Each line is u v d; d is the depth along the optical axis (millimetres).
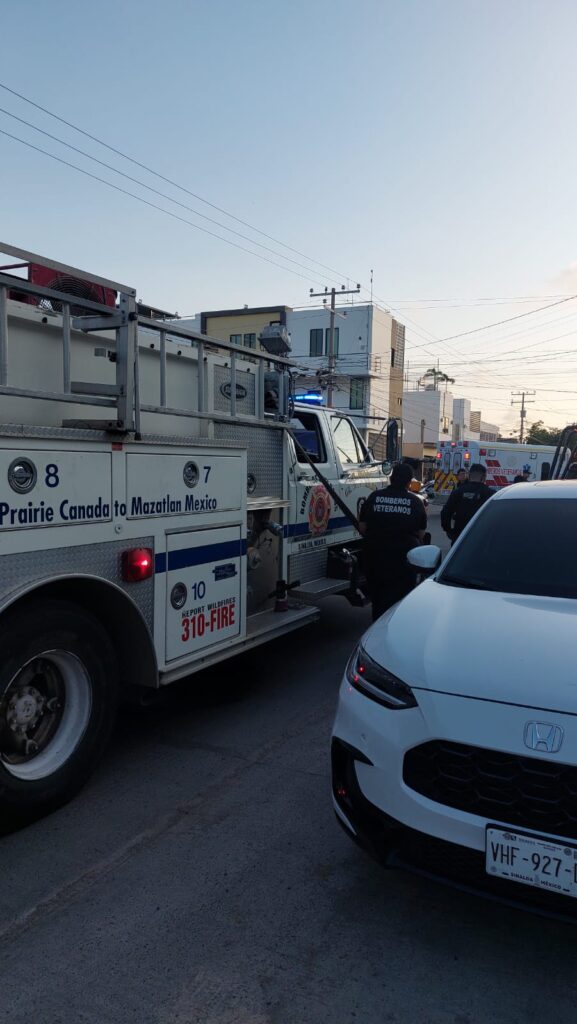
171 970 2455
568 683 2426
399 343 47312
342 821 2770
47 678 3514
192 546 4312
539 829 2279
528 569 3514
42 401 3863
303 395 7207
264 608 5664
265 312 40406
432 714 2490
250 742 4449
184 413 4348
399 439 8812
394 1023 2238
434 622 3012
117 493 3711
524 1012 2287
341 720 2848
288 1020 2246
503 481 28547
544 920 2742
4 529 3107
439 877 2441
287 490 5766
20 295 4207
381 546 5676
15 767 3334
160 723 4770
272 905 2820
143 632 3930
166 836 3328
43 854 3174
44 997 2326
